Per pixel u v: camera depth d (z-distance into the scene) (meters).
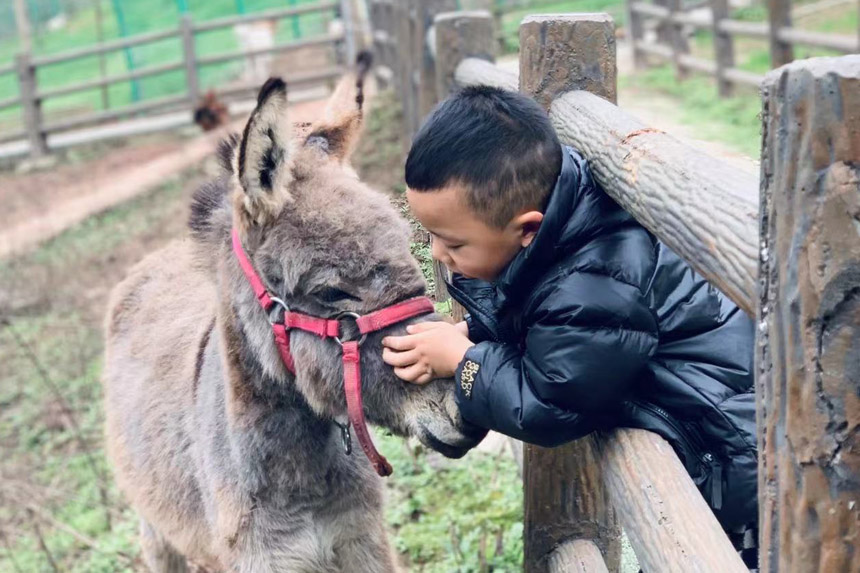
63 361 7.25
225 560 2.60
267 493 2.52
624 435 1.93
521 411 1.86
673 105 9.32
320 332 2.19
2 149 14.92
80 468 5.56
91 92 22.12
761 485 1.25
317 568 2.61
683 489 1.70
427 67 6.38
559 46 2.56
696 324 1.94
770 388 1.19
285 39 20.66
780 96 1.11
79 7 30.48
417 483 4.20
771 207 1.15
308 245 2.17
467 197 1.90
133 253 9.56
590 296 1.80
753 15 12.65
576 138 2.31
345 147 2.59
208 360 2.71
